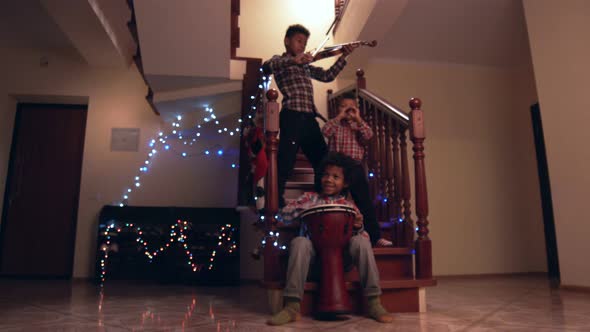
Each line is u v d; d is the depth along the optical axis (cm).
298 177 339
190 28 309
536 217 475
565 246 325
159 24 304
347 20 392
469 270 454
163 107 391
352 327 178
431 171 462
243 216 423
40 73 450
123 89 453
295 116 268
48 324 188
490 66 495
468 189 468
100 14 356
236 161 443
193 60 331
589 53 314
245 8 444
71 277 430
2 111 442
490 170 475
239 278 388
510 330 173
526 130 489
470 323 189
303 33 277
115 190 433
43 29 413
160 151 442
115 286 362
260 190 278
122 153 441
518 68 494
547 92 343
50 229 446
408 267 237
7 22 400
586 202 311
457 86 484
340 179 219
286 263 227
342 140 268
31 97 455
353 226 206
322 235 196
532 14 358
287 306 194
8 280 412
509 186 476
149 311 226
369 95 316
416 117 237
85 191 431
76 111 471
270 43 439
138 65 352
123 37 418
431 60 479
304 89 275
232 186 440
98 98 450
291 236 235
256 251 243
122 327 181
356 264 204
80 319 201
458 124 477
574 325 185
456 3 386
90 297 288
